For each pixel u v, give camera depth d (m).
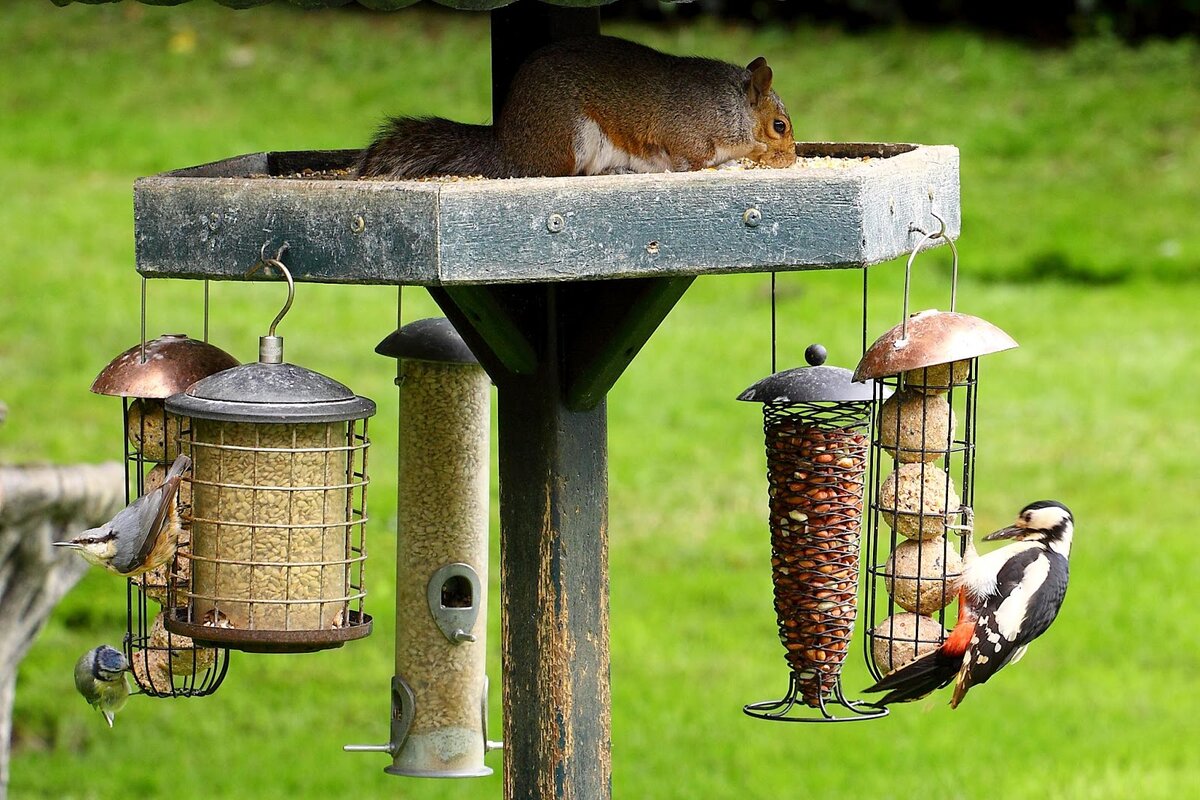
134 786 11.57
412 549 8.11
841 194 5.85
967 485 7.10
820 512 7.23
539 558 6.66
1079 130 28.12
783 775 11.64
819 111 28.41
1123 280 23.61
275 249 5.84
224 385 6.12
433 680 8.16
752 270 5.84
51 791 11.51
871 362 6.40
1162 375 19.98
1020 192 26.27
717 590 14.70
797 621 7.29
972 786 11.42
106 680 7.21
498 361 6.66
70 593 14.68
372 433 17.50
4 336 19.48
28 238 22.75
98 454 16.47
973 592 6.76
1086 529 15.92
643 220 5.73
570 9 7.43
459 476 8.09
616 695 12.87
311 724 12.58
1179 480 17.08
